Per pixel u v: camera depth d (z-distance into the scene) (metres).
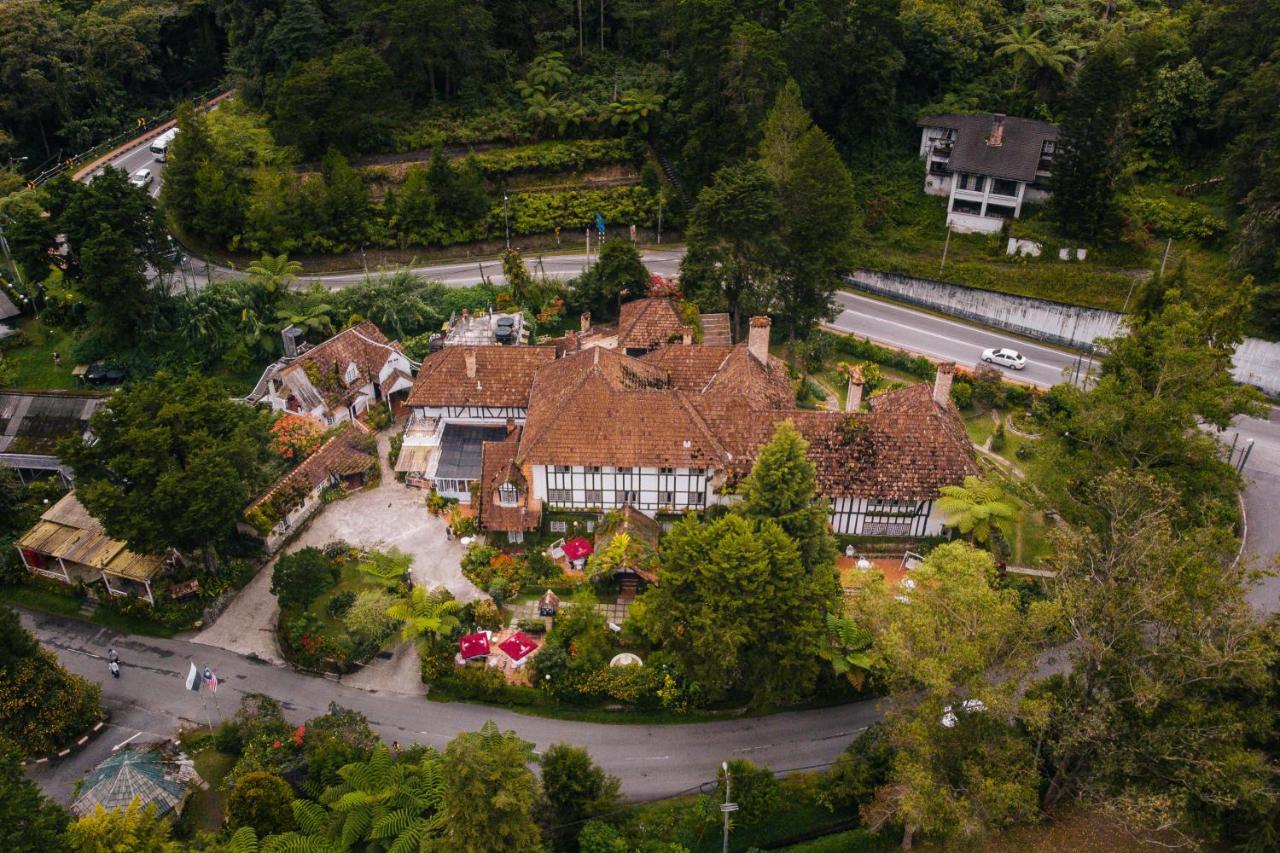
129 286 82.62
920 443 66.31
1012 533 69.12
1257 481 74.06
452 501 71.62
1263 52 99.88
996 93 111.25
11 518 69.19
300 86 99.88
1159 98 103.06
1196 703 45.50
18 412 76.62
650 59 118.12
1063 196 96.19
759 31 97.31
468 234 102.00
